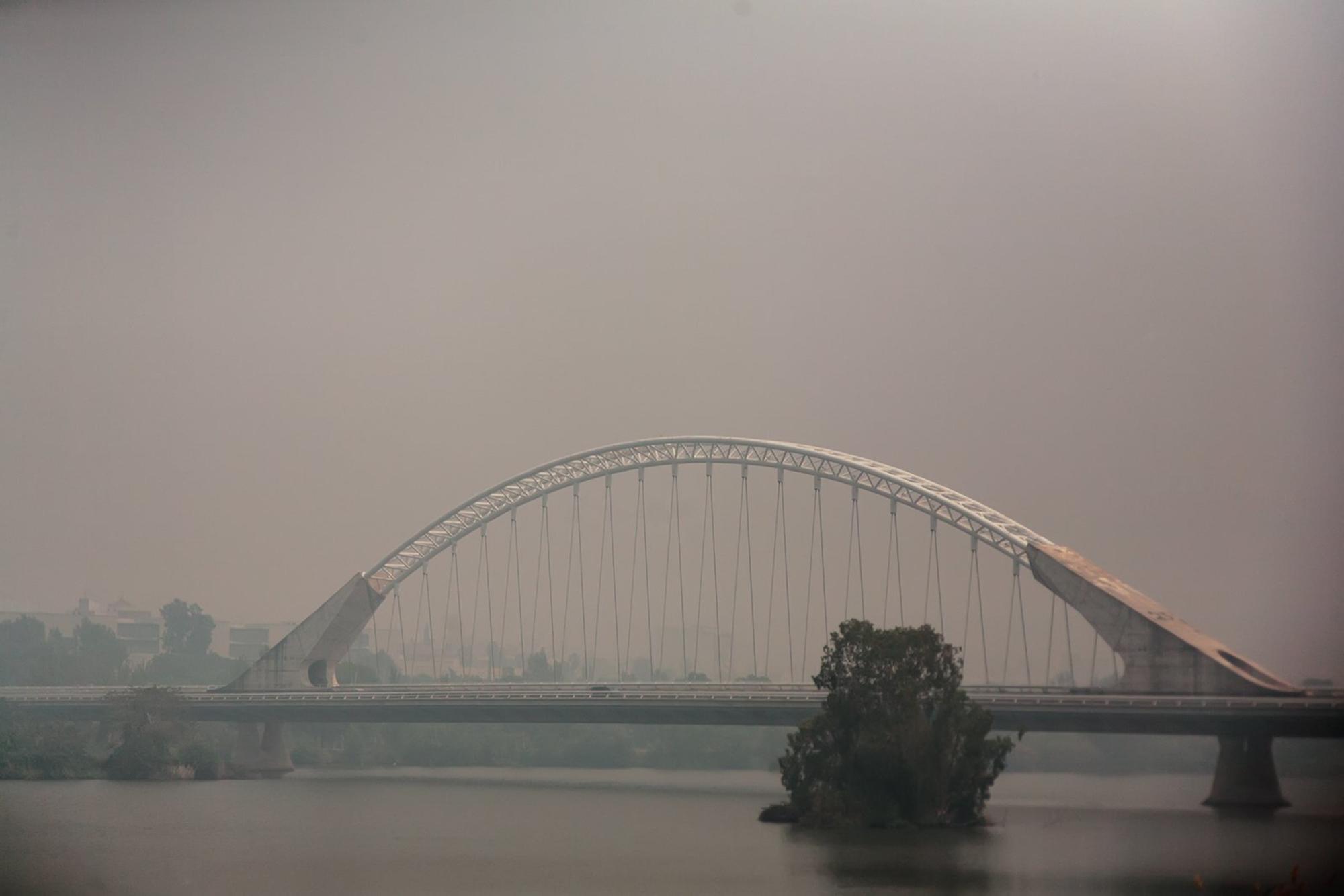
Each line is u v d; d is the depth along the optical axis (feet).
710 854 334.03
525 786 530.27
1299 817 374.84
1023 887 291.79
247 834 387.55
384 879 316.81
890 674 355.15
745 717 481.46
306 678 631.97
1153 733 414.41
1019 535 530.27
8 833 388.57
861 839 341.41
